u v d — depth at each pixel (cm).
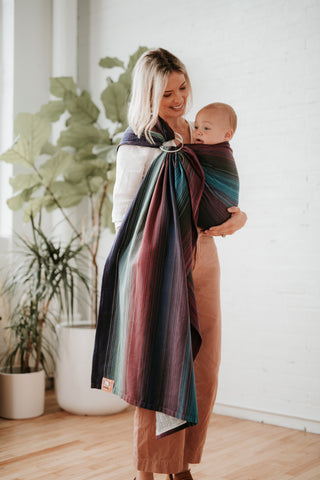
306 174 319
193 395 163
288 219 326
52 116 368
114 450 275
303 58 321
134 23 402
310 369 315
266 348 332
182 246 171
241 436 303
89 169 366
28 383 330
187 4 371
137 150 184
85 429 310
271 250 331
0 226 399
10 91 399
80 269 426
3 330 375
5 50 403
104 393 334
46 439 291
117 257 183
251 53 341
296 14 324
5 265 384
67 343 334
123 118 360
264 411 331
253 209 339
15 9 400
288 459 266
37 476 240
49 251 334
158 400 167
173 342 167
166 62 182
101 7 423
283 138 328
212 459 265
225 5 353
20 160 346
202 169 179
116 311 181
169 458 172
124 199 185
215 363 191
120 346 176
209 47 359
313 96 317
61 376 338
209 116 183
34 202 356
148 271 171
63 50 419
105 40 421
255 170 339
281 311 327
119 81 356
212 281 190
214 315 190
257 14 339
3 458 262
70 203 372
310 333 316
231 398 346
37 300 333
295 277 322
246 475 244
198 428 191
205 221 184
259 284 336
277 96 330
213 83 357
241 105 345
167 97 186
